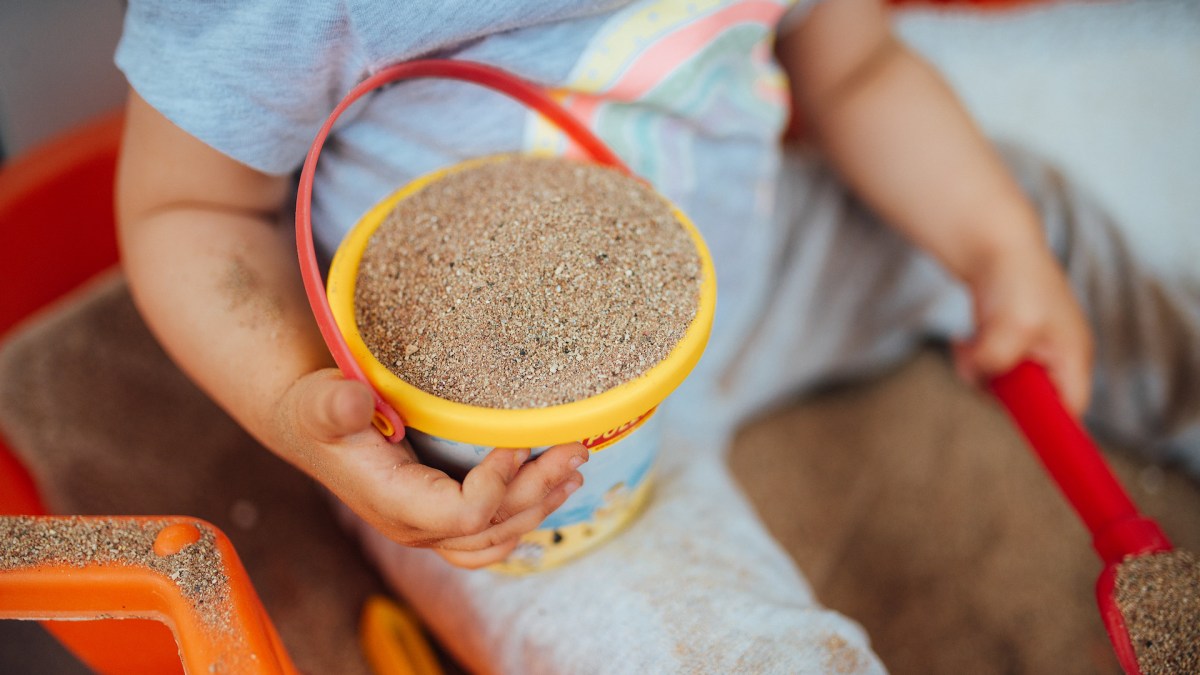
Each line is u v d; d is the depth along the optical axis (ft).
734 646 1.44
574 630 1.48
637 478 1.50
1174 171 2.10
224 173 1.48
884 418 2.29
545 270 1.33
